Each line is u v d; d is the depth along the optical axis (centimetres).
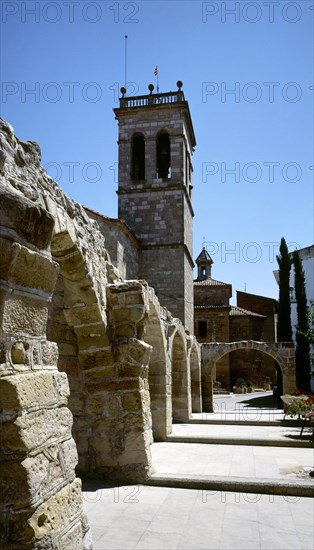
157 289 2948
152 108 3166
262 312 5038
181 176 3081
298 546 536
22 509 312
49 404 361
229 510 667
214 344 2369
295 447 1229
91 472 821
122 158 3169
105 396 822
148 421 859
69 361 799
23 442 316
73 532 370
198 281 4981
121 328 827
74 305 737
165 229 3025
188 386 1839
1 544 308
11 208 328
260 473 895
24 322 344
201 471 913
